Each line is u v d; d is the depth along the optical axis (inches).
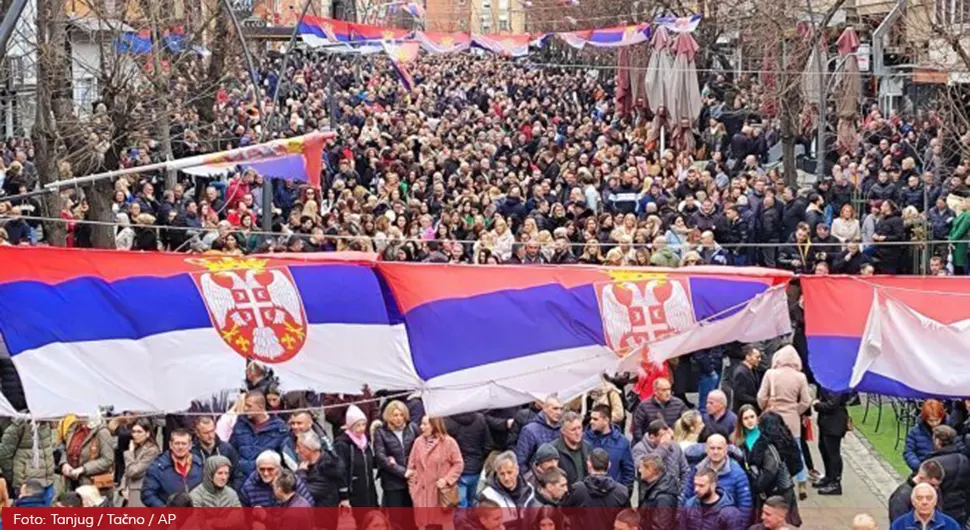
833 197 1195.9
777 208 1065.5
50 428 577.9
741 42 1993.1
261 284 451.2
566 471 552.1
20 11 515.2
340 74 3014.3
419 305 474.0
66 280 431.5
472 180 1262.3
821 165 1331.2
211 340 443.2
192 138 1178.6
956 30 1411.2
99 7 999.0
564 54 3710.6
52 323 427.5
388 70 3334.2
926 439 600.7
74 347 428.8
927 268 977.5
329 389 459.8
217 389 442.9
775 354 663.1
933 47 1364.4
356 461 567.5
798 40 1512.1
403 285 474.9
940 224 1034.1
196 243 928.9
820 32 1406.3
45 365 425.7
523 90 2955.2
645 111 1733.5
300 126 1573.6
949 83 1285.7
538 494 514.0
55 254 432.8
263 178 1031.0
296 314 453.7
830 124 1573.6
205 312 442.3
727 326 502.3
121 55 1024.9
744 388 666.2
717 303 502.6
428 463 566.9
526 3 3604.8
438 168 1429.6
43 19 830.5
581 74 3457.2
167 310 438.0
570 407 641.6
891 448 794.8
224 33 1155.9
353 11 3196.4
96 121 959.6
